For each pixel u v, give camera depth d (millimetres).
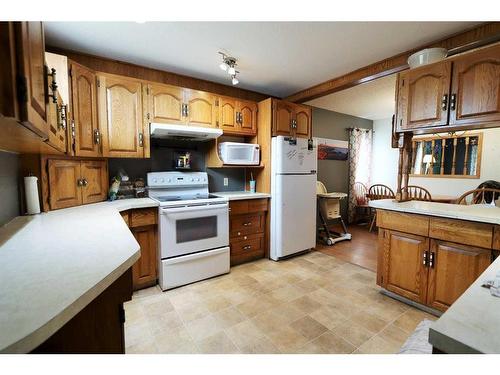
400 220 2104
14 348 470
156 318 1939
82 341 805
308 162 3316
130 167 2756
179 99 2654
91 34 2043
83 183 2184
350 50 2340
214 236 2682
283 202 3076
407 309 2057
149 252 2404
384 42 2188
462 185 4406
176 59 2529
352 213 5234
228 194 3131
